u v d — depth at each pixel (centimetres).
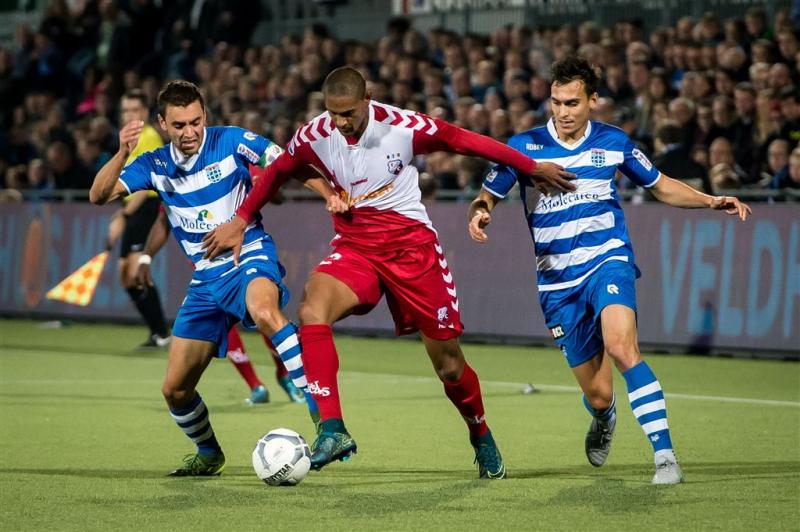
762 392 2686
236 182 1716
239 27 5747
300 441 1511
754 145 3566
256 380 2555
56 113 5300
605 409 1723
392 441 2036
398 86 4419
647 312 3409
